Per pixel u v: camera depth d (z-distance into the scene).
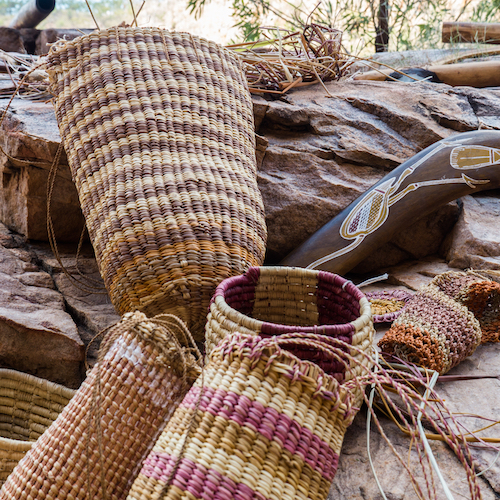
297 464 0.99
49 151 2.20
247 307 1.56
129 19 8.23
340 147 2.53
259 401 1.00
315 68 2.83
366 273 2.44
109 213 1.61
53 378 1.82
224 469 0.96
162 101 1.74
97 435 1.06
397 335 1.57
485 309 1.78
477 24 3.83
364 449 1.33
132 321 1.18
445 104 2.73
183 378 1.16
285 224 2.38
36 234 2.40
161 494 0.97
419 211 2.27
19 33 5.24
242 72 2.05
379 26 5.10
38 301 1.97
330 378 1.05
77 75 1.81
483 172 2.31
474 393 1.51
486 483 1.22
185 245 1.54
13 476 1.21
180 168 1.65
